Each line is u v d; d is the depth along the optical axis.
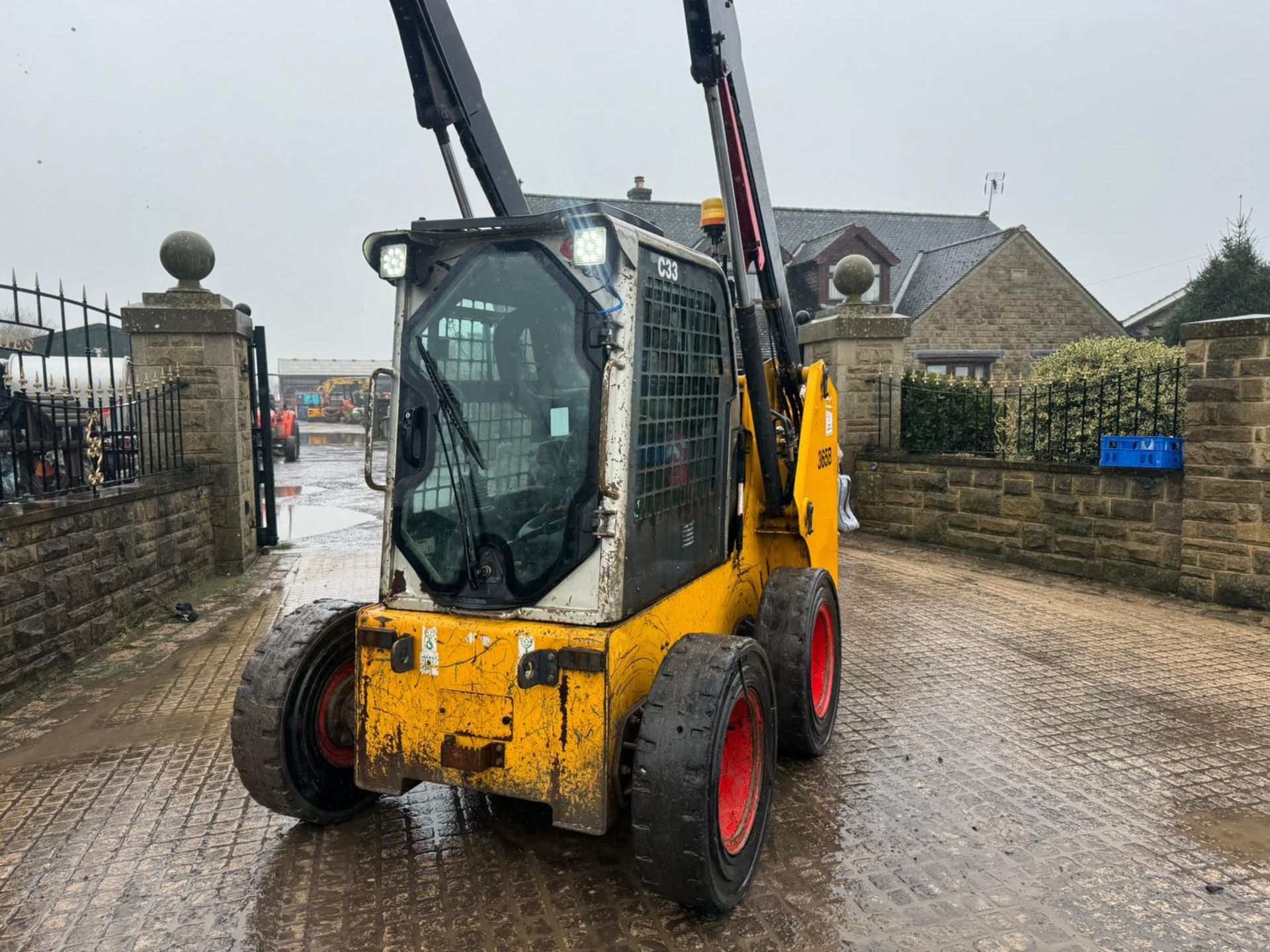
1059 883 3.04
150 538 7.11
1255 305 17.67
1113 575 7.89
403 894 3.00
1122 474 7.73
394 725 2.98
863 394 10.90
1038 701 4.90
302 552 10.10
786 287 4.48
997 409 10.06
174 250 8.48
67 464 6.34
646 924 2.81
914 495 10.17
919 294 24.17
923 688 5.13
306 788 3.29
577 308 2.80
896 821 3.49
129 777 3.98
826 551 4.70
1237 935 2.75
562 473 2.83
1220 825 3.46
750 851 2.94
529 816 3.57
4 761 4.21
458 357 2.99
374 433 3.10
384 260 3.03
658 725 2.65
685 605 3.32
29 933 2.80
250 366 9.77
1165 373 8.00
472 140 3.84
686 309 3.28
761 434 3.93
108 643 6.25
